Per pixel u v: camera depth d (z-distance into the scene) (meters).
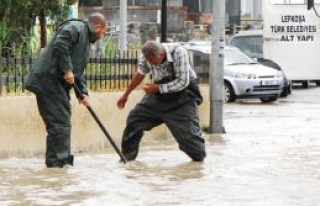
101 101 23.09
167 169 18.80
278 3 54.44
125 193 15.60
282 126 30.17
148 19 73.06
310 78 54.59
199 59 29.53
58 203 14.57
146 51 19.42
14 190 15.79
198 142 19.94
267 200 15.03
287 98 49.03
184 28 74.62
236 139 25.61
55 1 27.11
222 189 16.14
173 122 19.91
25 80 20.00
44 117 18.62
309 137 26.20
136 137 20.25
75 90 18.83
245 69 45.34
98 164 19.58
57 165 18.62
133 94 24.52
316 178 17.53
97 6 72.06
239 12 84.44
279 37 54.50
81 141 22.38
